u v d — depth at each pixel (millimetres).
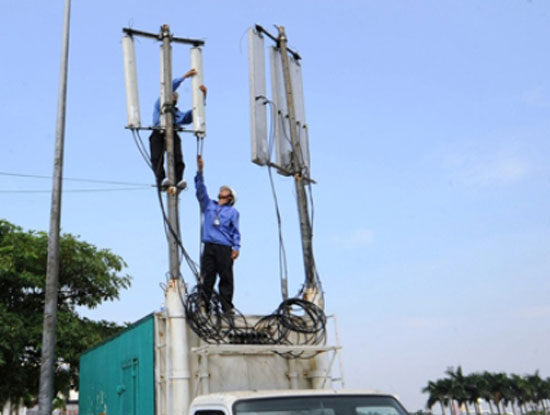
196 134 8125
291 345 6203
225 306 6422
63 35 11656
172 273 6836
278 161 8445
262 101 8414
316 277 7770
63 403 22719
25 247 20734
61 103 11227
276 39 9109
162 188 7727
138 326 6496
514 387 88562
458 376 90312
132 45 8289
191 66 8477
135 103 8070
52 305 10008
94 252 22656
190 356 5961
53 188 10641
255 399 4480
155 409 5793
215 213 7449
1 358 18625
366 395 4727
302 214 8352
